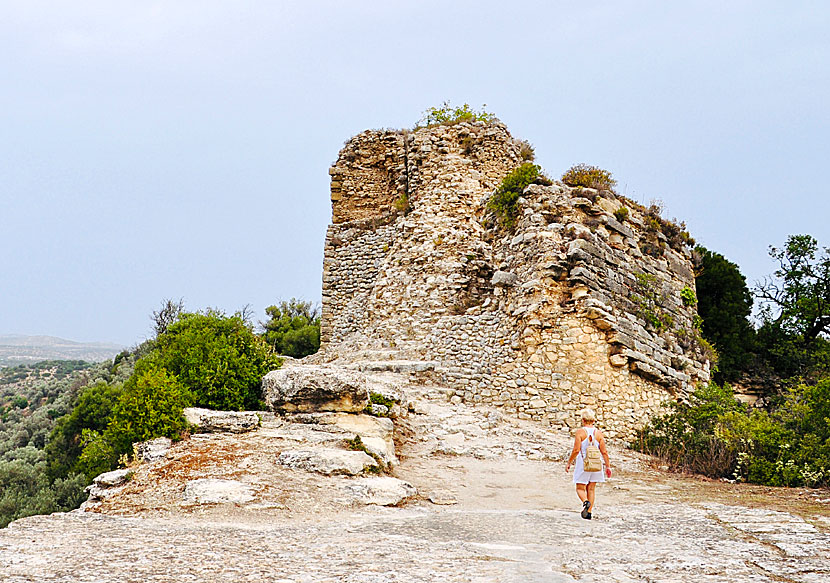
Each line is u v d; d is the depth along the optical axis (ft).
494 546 24.75
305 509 30.55
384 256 94.53
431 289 79.05
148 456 39.17
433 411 61.05
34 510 83.56
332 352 85.71
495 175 91.09
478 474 46.44
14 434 133.80
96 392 104.27
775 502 38.86
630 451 59.47
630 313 70.08
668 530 29.27
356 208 102.42
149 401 43.96
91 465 50.34
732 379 95.96
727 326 97.50
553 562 22.33
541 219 71.36
